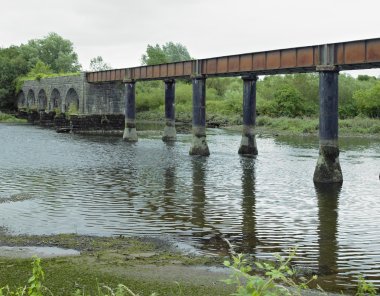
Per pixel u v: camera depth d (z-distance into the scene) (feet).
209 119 366.02
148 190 106.93
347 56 116.26
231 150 188.75
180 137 252.62
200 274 57.00
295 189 109.50
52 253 64.44
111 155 170.50
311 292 51.62
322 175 117.19
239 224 79.20
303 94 416.26
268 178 124.47
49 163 148.36
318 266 59.98
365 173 133.69
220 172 133.69
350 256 63.72
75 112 303.48
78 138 238.27
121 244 68.39
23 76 418.51
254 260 61.87
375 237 72.23
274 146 208.23
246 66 157.89
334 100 117.39
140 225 78.28
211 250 66.08
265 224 79.30
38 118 361.10
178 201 96.07
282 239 71.05
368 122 290.97
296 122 308.19
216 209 89.51
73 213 85.76
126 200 96.48
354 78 476.54
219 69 168.04
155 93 456.45
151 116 414.41
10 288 52.06
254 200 97.71
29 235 72.49
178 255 63.77
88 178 121.90
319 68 118.52
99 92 298.76
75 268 58.65
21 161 151.84
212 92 499.10
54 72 510.58
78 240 69.97
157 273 57.21
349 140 239.09
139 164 148.25
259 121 321.73
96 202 94.38
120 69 247.50
